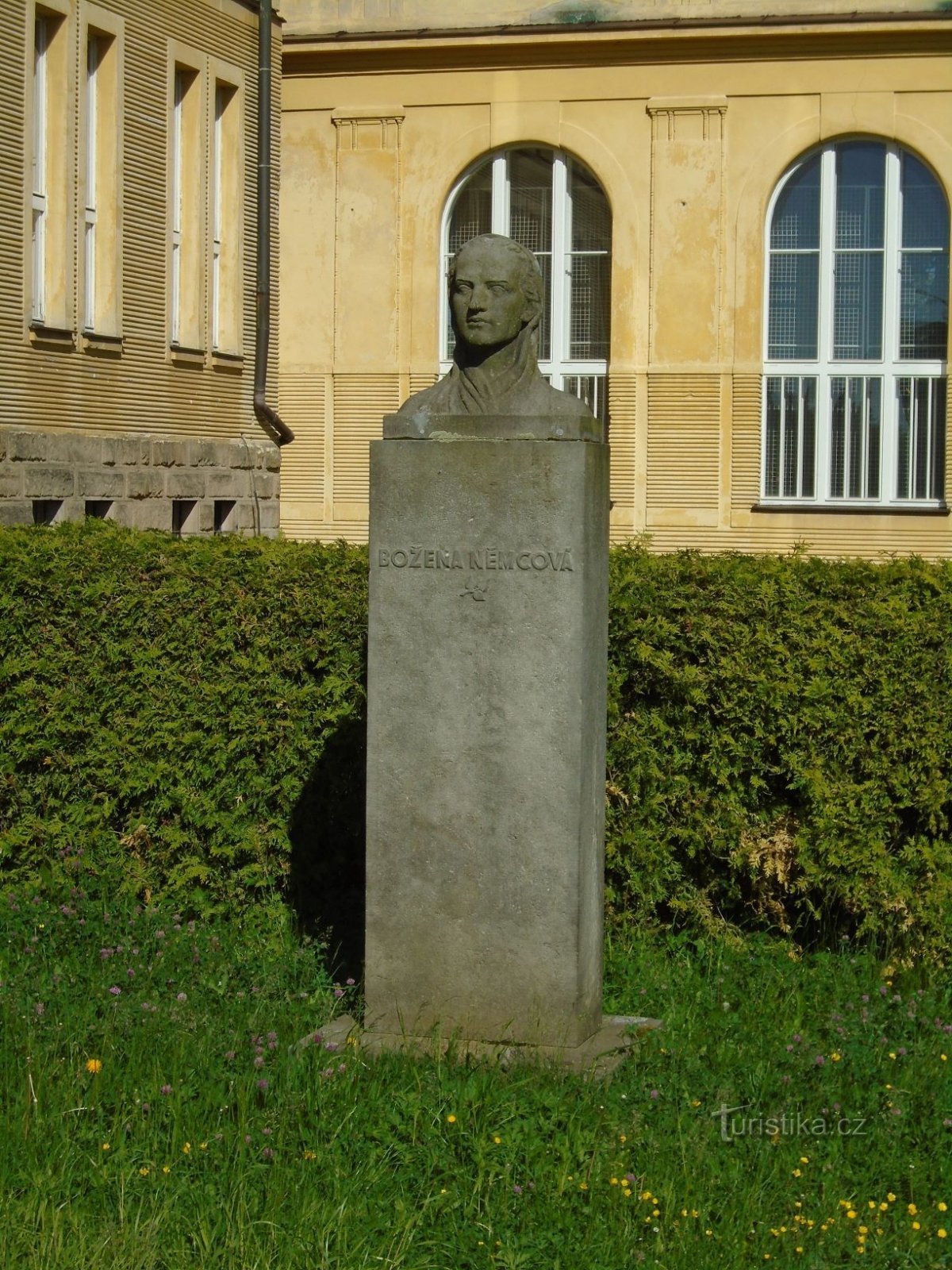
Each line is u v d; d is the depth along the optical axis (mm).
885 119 28109
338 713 9578
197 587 9797
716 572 9250
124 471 20016
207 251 22344
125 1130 6520
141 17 20406
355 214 29891
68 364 19047
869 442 29094
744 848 9203
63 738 9945
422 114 29516
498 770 7492
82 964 8617
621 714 9289
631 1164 6355
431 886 7598
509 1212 6016
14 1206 5910
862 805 8938
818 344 29047
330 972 8867
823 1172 6430
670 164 28797
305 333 30281
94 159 19953
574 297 29734
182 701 9789
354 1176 6219
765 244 28812
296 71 29844
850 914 9250
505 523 7406
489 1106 6680
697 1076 7148
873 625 8977
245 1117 6559
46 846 9984
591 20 28547
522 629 7422
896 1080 7254
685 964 8969
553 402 7562
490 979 7559
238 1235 5766
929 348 28812
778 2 28000
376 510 7539
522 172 29672
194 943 9000
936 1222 6203
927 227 28609
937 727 8859
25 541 10062
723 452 29062
